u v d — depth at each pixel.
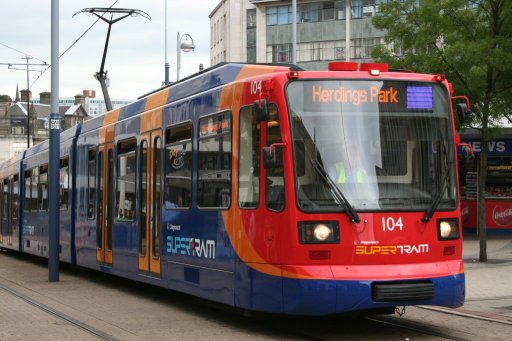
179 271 12.20
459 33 19.98
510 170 29.50
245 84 10.46
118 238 15.22
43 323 11.13
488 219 29.75
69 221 19.06
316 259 9.33
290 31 63.41
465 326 10.54
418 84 10.18
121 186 15.21
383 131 9.88
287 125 9.59
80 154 18.41
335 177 9.56
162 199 13.00
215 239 11.00
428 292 9.47
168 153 12.93
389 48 21.42
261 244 9.86
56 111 18.09
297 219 9.38
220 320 11.34
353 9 60.91
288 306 9.38
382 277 9.33
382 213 9.55
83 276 19.42
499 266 18.94
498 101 19.83
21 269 22.64
